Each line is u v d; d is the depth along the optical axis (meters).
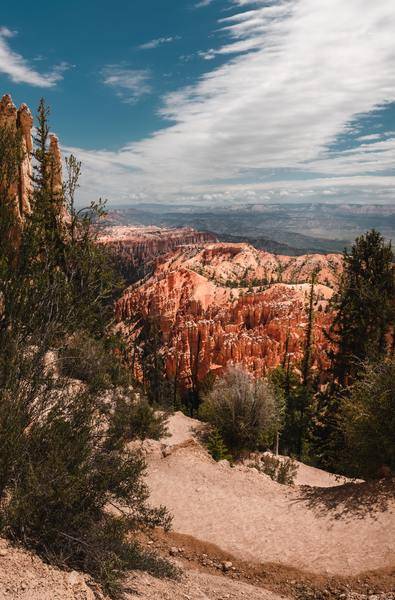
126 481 9.29
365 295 26.91
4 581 5.39
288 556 11.53
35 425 7.65
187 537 12.54
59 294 8.34
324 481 23.81
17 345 7.48
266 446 30.75
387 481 13.88
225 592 9.29
